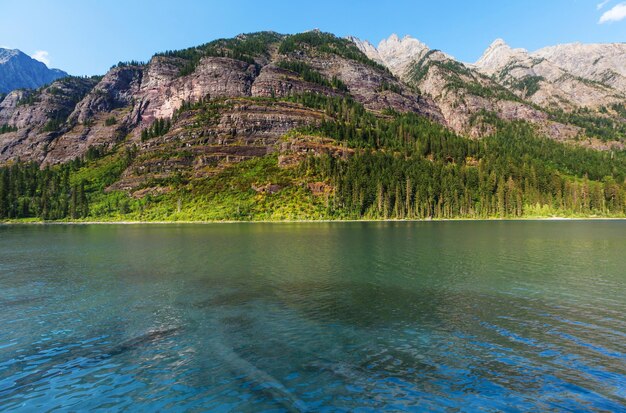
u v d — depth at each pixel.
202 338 23.69
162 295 34.62
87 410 15.75
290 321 26.83
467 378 17.97
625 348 21.34
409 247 70.12
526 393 16.52
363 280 40.38
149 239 92.00
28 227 158.25
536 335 23.53
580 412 15.02
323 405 15.74
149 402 16.30
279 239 88.25
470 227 130.62
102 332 24.98
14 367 19.84
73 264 53.09
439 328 25.03
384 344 22.30
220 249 69.44
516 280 39.91
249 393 16.84
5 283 40.47
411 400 16.06
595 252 61.78
